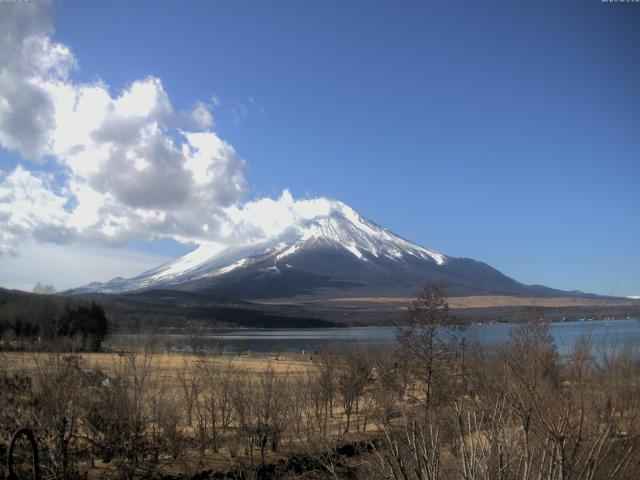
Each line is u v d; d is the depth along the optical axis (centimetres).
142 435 2198
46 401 1733
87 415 1923
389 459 889
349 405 3086
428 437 1023
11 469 677
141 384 2420
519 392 805
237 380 2909
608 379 848
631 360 894
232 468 2245
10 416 1697
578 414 793
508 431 852
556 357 993
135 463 2017
